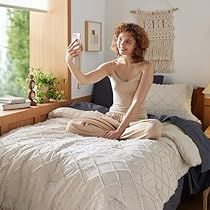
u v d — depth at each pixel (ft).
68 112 10.51
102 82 12.99
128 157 6.98
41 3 11.55
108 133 8.86
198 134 9.70
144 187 6.61
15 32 12.65
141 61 9.57
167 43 12.92
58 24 11.73
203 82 12.62
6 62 12.71
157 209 6.55
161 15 12.89
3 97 10.18
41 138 8.21
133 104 9.11
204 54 12.51
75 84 12.23
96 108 11.12
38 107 10.36
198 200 10.61
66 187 6.63
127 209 6.21
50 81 11.30
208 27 12.36
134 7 13.28
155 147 7.86
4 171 7.30
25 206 7.06
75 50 9.57
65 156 7.01
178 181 8.53
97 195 6.28
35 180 6.98
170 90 11.90
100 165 6.66
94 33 12.96
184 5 12.58
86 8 12.52
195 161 8.86
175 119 9.87
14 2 10.40
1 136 8.74
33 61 12.21
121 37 9.48
